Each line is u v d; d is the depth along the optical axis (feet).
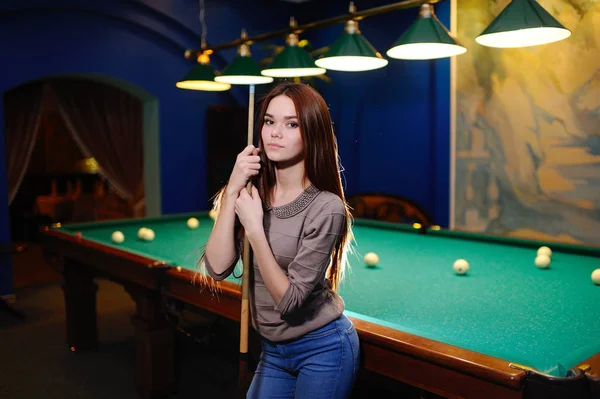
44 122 28.27
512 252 10.28
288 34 11.75
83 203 26.68
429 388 4.97
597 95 14.02
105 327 14.21
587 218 14.49
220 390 10.43
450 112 17.51
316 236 4.52
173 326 8.98
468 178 17.20
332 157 4.81
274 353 5.07
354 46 9.62
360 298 7.17
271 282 4.43
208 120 20.66
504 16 7.43
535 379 4.21
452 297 7.20
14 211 27.20
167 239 12.06
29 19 16.61
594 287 7.69
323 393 4.79
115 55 18.58
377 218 19.44
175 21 19.48
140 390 10.25
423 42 8.45
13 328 14.14
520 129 15.74
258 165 4.80
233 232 4.98
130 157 23.16
